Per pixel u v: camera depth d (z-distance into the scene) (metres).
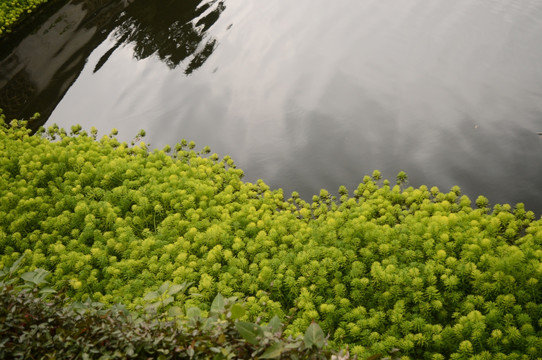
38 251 5.82
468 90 8.62
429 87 8.87
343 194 7.02
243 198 6.67
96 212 6.39
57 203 6.51
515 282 4.45
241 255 5.45
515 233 5.50
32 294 2.68
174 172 7.08
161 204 6.55
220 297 2.37
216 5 12.74
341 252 5.11
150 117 9.34
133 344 2.36
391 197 6.42
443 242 5.10
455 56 9.58
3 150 7.83
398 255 5.12
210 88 9.91
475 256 4.80
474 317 4.12
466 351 3.93
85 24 11.94
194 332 2.27
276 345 1.89
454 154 7.37
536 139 7.37
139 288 5.17
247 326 1.96
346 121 8.45
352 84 9.32
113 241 5.82
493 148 7.35
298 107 9.02
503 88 8.53
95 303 2.70
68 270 5.55
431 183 6.97
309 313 4.46
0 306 2.54
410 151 7.59
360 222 5.61
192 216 6.09
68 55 10.97
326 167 7.61
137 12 12.48
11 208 6.68
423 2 11.67
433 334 4.18
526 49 9.44
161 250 5.70
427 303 4.46
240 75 10.15
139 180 6.91
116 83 10.29
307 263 5.18
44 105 9.70
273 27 11.59
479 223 5.42
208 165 7.63
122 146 7.95
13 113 9.53
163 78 10.36
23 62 10.77
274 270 5.19
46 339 2.40
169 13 12.46
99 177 7.02
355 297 4.72
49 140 8.72
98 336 2.43
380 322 4.41
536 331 4.16
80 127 9.08
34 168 7.23
